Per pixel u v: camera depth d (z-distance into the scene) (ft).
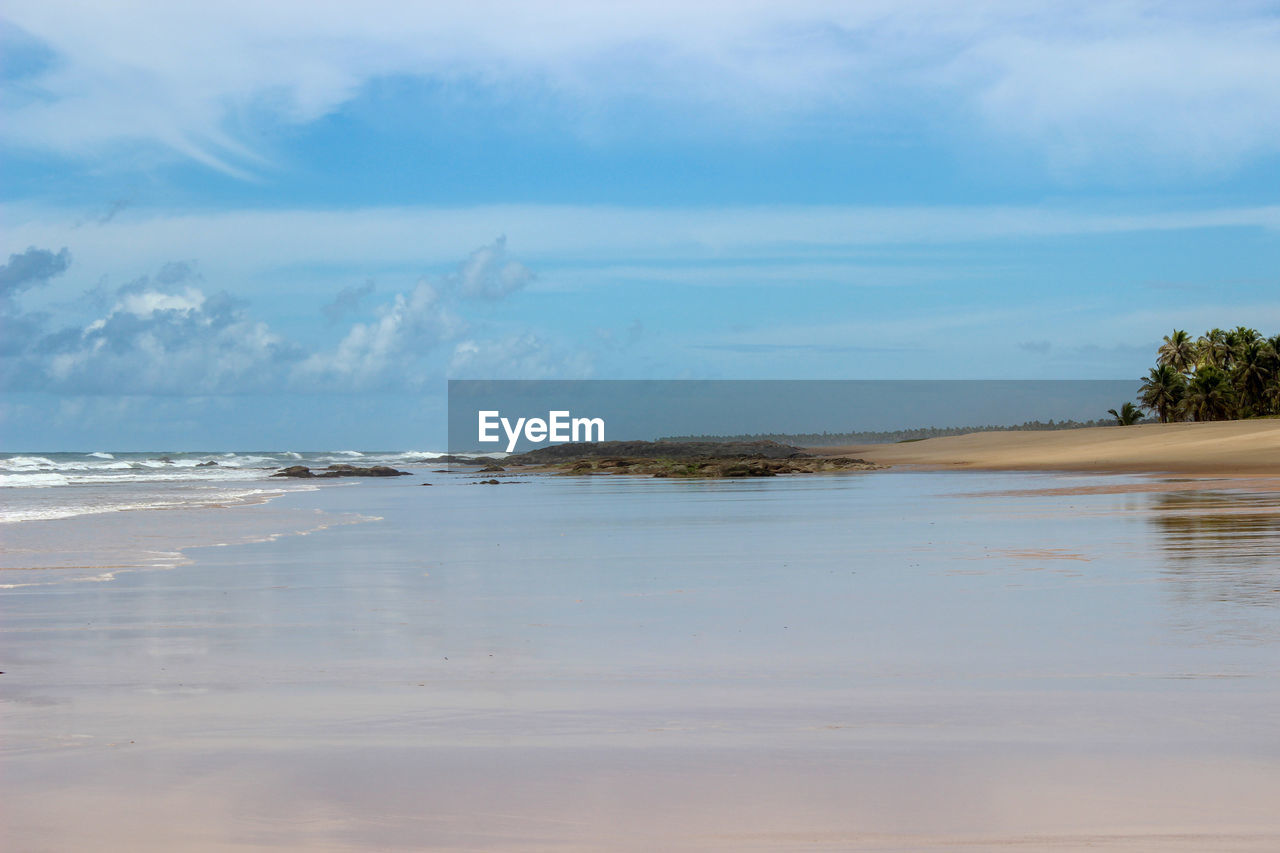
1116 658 25.84
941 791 16.21
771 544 59.41
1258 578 40.32
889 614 33.37
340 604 37.24
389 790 16.52
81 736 19.70
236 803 15.97
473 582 43.62
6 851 14.16
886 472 213.25
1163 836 14.39
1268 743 18.47
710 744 18.84
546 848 14.20
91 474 244.83
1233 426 262.26
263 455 588.91
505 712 21.31
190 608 36.42
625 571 47.14
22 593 40.63
